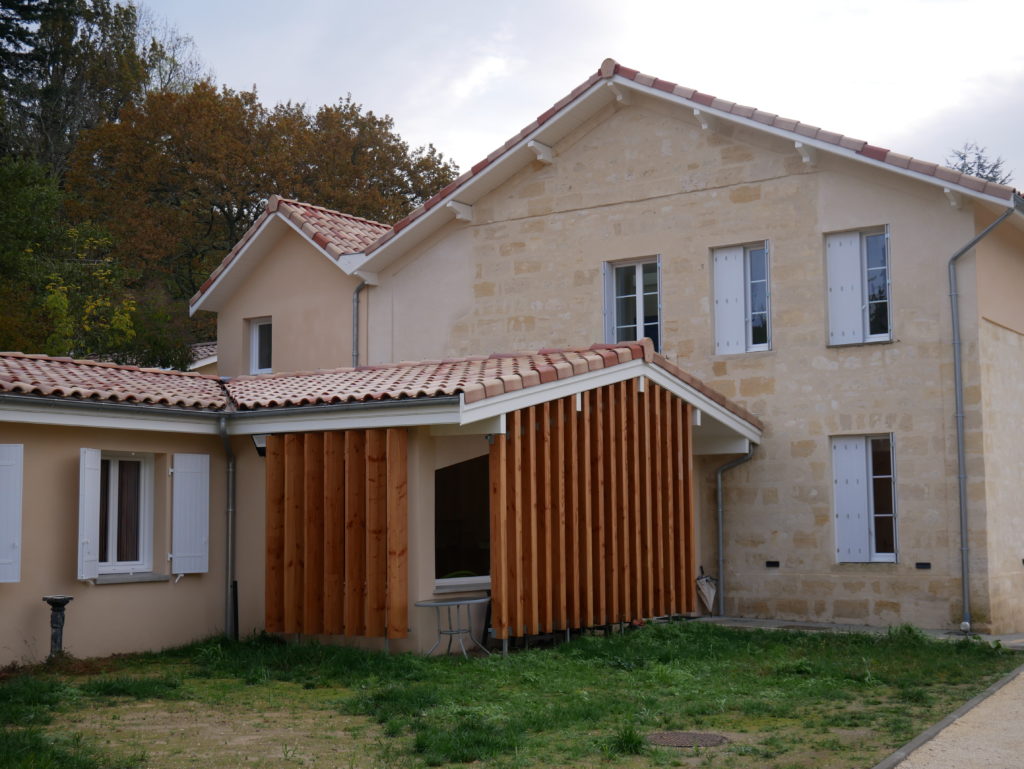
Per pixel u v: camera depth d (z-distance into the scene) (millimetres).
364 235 21359
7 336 24344
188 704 9492
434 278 19172
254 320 21844
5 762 7031
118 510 12852
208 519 13422
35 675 10898
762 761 7383
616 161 17547
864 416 15430
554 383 12430
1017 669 10914
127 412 12336
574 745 7871
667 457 14258
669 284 16984
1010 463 15617
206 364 29062
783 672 10922
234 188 36781
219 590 13555
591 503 13055
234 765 7359
